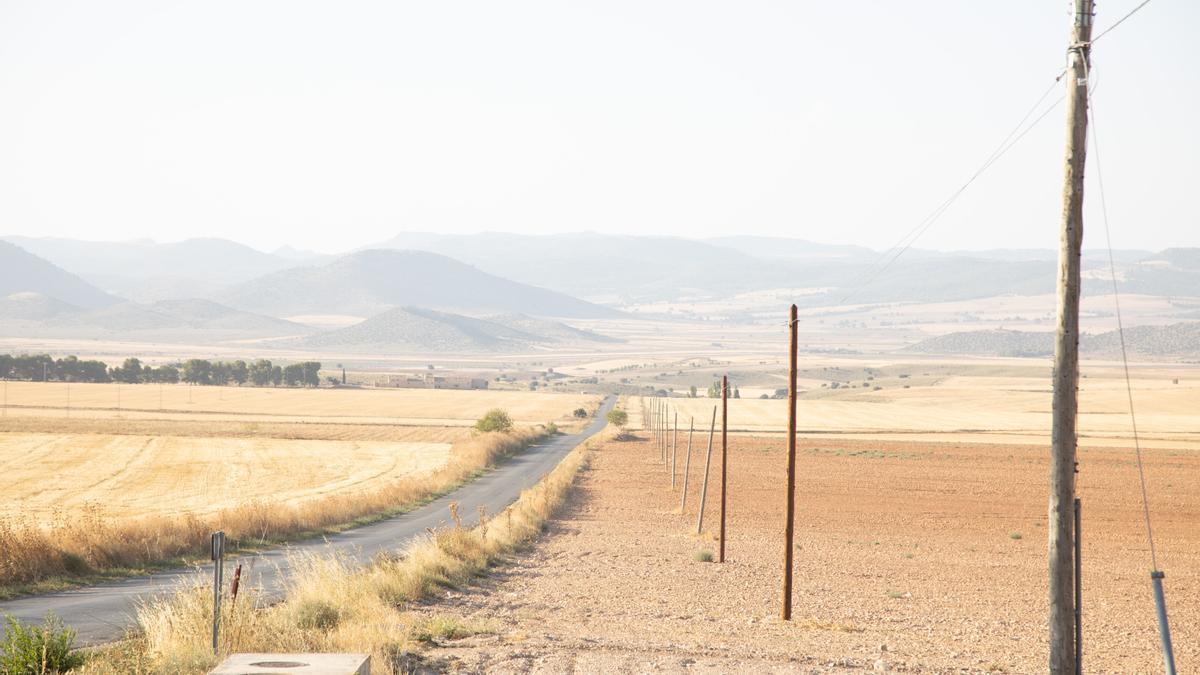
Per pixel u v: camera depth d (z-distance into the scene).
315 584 20.38
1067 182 13.77
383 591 22.89
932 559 40.88
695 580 32.25
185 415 147.62
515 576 30.70
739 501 64.56
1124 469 89.50
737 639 20.36
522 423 155.12
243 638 14.80
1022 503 65.81
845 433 138.75
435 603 23.36
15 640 13.20
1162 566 40.22
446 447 109.06
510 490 65.75
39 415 137.62
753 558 39.31
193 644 14.22
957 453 107.00
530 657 15.75
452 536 32.50
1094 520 57.91
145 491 65.62
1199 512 61.56
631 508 58.72
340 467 85.75
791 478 25.08
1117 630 25.78
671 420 162.88
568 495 64.75
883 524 54.44
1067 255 13.76
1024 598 31.03
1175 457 101.00
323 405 180.38
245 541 35.03
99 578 25.73
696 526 49.72
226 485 70.31
